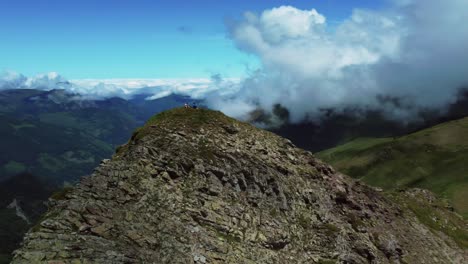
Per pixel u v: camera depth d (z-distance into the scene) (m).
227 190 55.81
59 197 43.69
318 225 61.19
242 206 54.81
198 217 48.59
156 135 59.56
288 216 59.22
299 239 56.34
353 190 77.75
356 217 68.81
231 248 46.84
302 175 69.75
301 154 77.19
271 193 60.47
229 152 62.31
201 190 53.09
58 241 35.25
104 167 48.09
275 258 50.03
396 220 78.62
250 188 58.75
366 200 77.19
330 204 67.94
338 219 65.69
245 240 49.56
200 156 57.75
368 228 68.00
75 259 33.97
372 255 60.16
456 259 80.75
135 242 39.72
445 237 88.38
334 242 58.50
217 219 50.06
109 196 44.00
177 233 44.19
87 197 42.31
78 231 37.47
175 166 53.72
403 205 93.25
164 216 45.62
